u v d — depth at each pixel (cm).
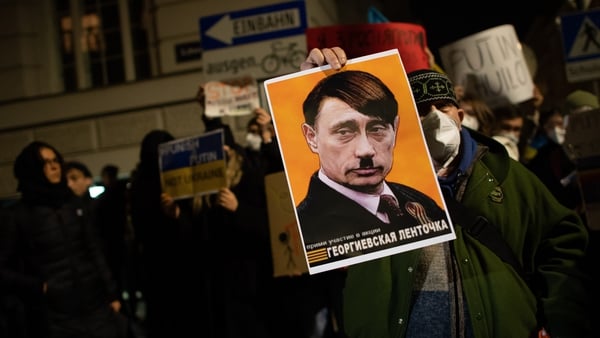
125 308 733
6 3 1345
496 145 253
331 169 230
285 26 641
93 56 1374
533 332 233
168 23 1255
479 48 595
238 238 516
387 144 229
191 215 538
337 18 1516
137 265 711
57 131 1310
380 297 243
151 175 571
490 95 594
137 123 1273
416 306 237
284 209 498
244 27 648
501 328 230
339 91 232
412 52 521
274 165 517
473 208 241
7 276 527
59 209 552
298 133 232
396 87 232
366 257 225
